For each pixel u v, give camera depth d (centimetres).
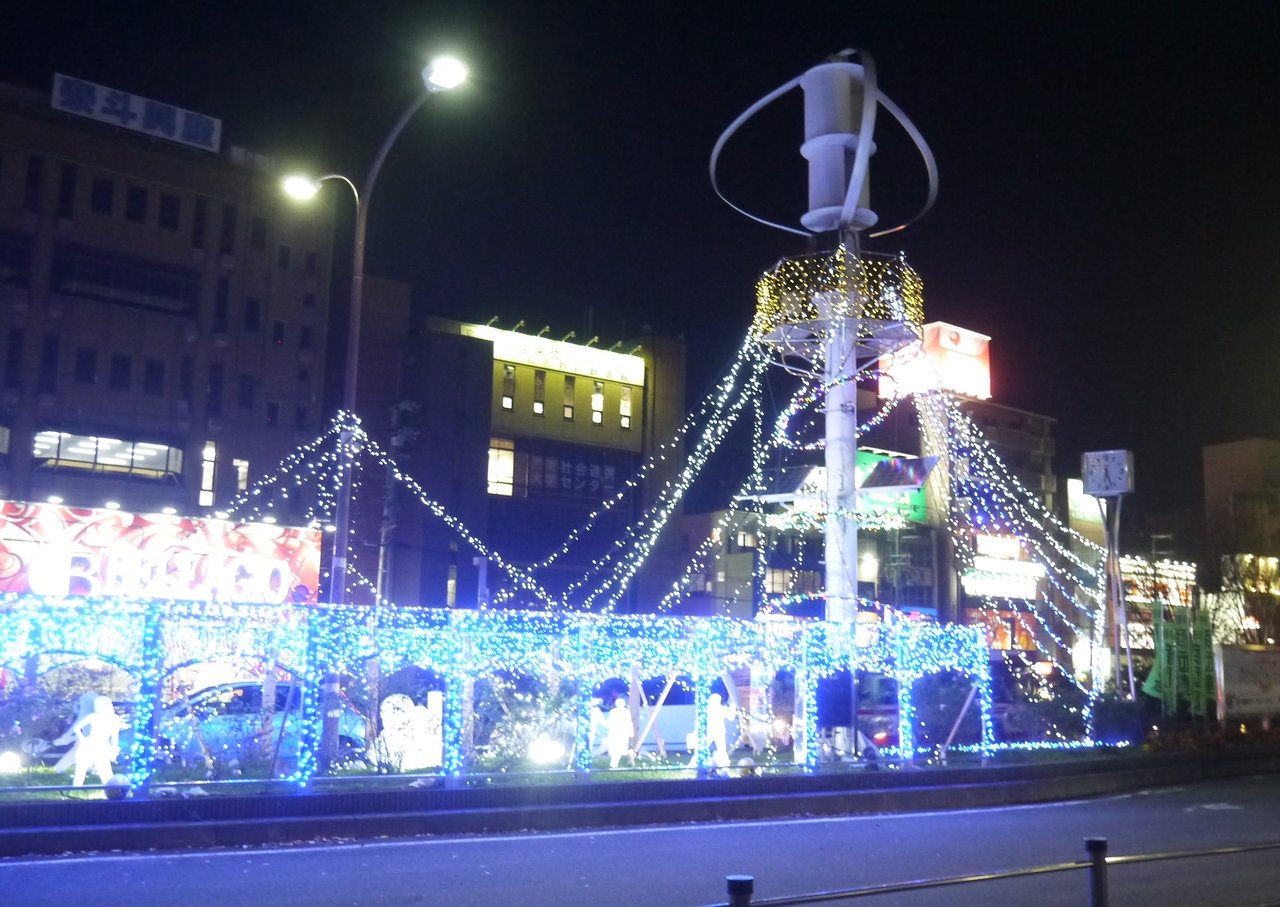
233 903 1027
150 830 1304
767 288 2492
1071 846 1499
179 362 4319
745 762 1961
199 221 4447
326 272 4728
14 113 4078
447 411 5122
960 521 6494
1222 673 3138
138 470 4162
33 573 3184
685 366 6219
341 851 1327
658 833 1551
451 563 5009
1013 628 6969
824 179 2477
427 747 1809
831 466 2428
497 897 1080
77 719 1620
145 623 1448
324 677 1781
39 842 1243
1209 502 8250
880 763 2092
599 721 2158
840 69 2491
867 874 1251
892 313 2423
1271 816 1880
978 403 7731
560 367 5734
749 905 507
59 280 4106
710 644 1948
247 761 1684
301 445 4544
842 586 2384
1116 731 2723
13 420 3941
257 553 3656
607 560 5681
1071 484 8081
